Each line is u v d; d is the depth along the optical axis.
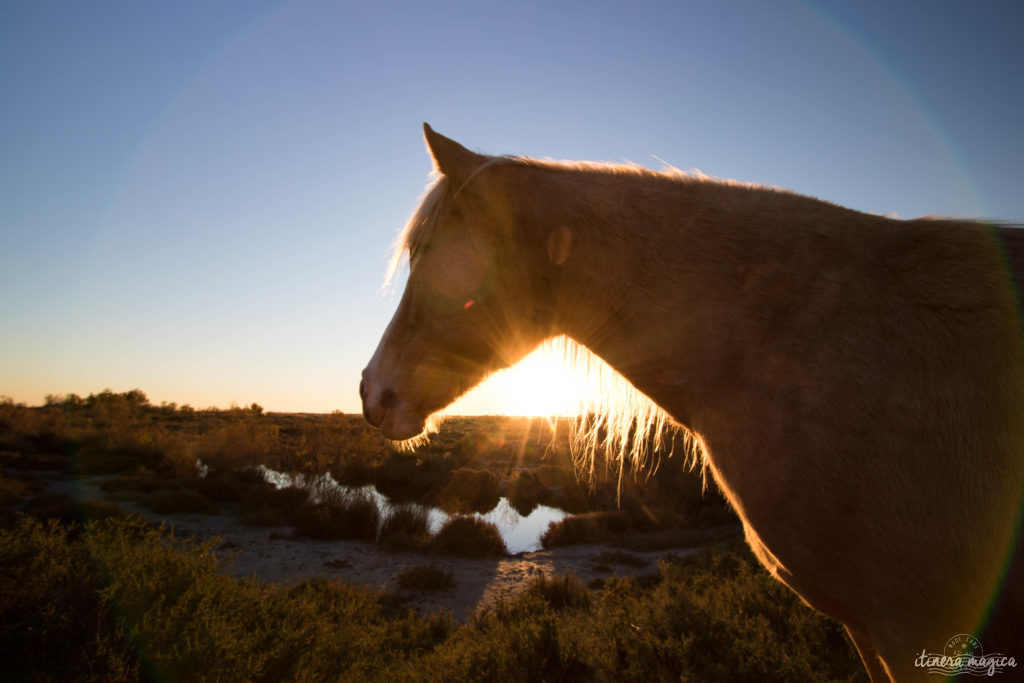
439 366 1.56
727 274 1.29
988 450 0.98
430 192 1.72
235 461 24.67
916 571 1.01
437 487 22.80
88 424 32.19
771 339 1.20
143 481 18.64
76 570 3.62
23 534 4.00
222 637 3.42
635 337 1.40
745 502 1.19
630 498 19.47
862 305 1.14
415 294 1.58
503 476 26.98
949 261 1.12
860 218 1.29
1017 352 1.00
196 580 3.89
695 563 11.28
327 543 14.24
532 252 1.49
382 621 7.95
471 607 9.99
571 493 21.91
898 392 1.05
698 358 1.29
